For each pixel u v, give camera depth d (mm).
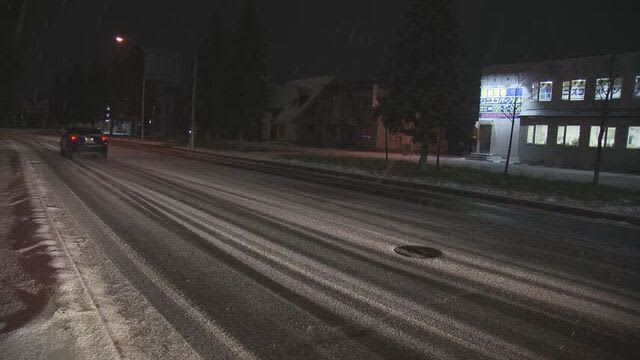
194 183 15562
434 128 24219
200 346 4051
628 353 4203
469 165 29797
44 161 21344
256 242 7715
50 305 4699
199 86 52375
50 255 6387
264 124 65000
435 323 4695
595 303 5438
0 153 25312
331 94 56250
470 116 45344
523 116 34469
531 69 34156
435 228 9547
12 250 6609
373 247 7680
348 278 6012
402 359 3943
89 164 20859
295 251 7230
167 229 8445
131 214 9719
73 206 10328
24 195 11383
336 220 9938
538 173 25344
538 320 4871
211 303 5016
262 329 4426
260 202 12031
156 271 6027
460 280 6094
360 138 52531
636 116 28781
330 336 4324
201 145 45312
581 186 18156
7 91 21078
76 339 4031
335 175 21781
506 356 4066
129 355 3844
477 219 10992
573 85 31953
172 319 4574
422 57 24078
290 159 30031
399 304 5168
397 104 24266
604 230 10406
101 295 5113
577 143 31672
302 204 12016
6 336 4035
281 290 5480
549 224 10852
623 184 20641
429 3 23562
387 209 11836
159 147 41812
